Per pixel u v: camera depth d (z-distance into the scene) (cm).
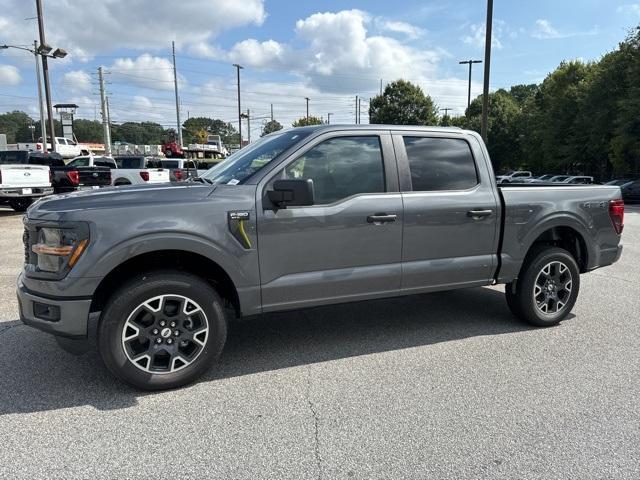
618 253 546
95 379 382
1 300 588
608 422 321
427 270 444
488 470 271
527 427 315
